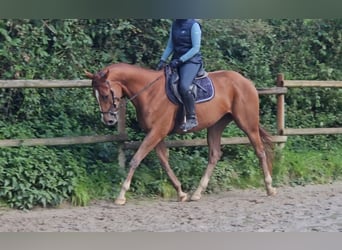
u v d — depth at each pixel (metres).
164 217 7.11
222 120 8.50
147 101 7.81
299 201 8.11
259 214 7.27
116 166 8.43
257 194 8.76
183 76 7.86
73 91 9.17
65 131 8.58
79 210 7.52
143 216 7.16
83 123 9.07
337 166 10.10
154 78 7.88
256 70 10.72
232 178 9.12
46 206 7.63
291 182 9.49
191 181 8.75
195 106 7.97
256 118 8.45
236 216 7.16
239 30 10.91
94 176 8.20
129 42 10.14
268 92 9.38
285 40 11.51
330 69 11.36
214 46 10.58
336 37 11.80
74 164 8.05
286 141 9.88
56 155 8.09
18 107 8.94
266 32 11.22
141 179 8.45
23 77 9.06
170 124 7.92
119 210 7.50
